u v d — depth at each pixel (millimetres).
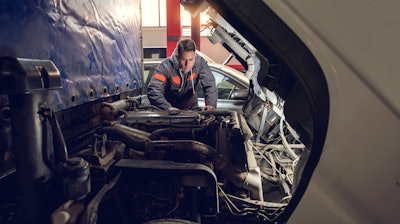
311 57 676
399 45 646
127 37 2451
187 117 1863
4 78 842
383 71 658
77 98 1520
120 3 2260
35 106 943
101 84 1861
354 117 688
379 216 735
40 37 1206
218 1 684
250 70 3449
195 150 1471
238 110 3951
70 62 1452
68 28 1439
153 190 1357
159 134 1674
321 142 716
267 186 2426
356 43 654
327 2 647
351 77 674
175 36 8383
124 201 1362
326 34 659
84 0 1621
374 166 705
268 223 1529
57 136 1015
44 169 984
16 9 1066
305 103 830
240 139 1739
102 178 1252
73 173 938
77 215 943
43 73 966
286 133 3404
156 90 2812
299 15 658
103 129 1558
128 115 1944
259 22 672
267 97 3018
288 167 2617
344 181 721
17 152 929
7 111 1017
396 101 666
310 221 752
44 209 986
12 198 1122
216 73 4113
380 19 642
